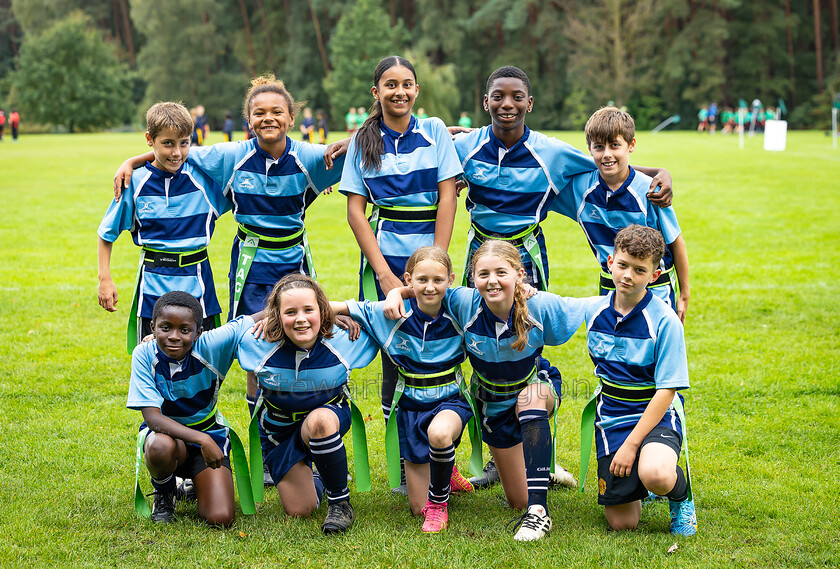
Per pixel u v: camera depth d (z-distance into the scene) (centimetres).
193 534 372
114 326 732
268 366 391
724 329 718
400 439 404
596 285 890
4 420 512
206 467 394
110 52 5972
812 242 1124
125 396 560
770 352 647
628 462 364
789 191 1678
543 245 472
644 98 5741
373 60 5662
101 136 4575
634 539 362
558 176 452
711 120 4812
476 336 391
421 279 384
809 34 6006
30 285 890
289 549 356
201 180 463
